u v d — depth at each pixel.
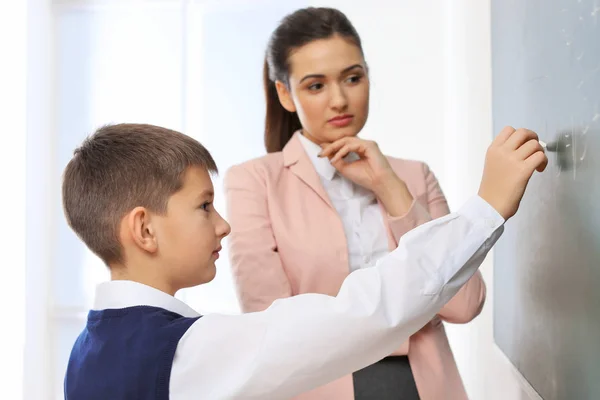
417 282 0.80
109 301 0.92
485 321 2.22
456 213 0.84
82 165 0.96
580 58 0.99
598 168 0.92
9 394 2.91
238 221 1.31
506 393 1.77
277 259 1.28
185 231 0.93
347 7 3.24
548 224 1.23
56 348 3.20
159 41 3.27
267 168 1.36
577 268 1.04
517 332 1.53
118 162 0.94
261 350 0.81
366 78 1.34
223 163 3.30
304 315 0.81
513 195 0.84
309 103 1.32
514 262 1.56
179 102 3.26
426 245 0.82
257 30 3.27
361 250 1.29
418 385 1.20
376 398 1.20
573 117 1.04
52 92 3.26
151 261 0.93
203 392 0.82
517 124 1.47
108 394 0.84
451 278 0.81
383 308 0.80
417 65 3.20
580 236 1.02
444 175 3.19
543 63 1.22
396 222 1.25
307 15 1.33
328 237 1.27
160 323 0.87
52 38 3.27
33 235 3.09
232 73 3.29
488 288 2.17
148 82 3.27
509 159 0.84
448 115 3.13
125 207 0.93
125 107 3.26
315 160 1.37
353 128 1.33
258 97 3.28
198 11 3.29
